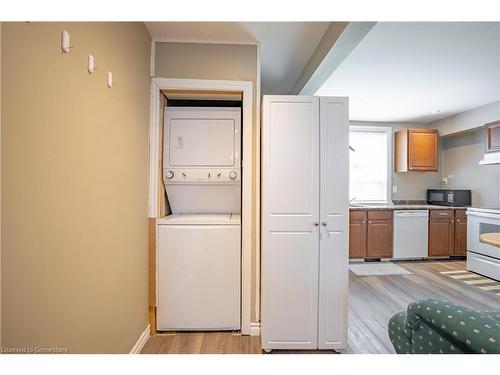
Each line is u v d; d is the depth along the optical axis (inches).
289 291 70.7
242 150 81.4
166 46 77.5
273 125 70.9
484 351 27.5
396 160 178.2
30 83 31.5
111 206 52.0
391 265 150.7
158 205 79.7
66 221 38.3
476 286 118.6
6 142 28.6
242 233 78.8
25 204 31.1
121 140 56.5
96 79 45.9
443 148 183.3
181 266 78.9
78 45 40.6
